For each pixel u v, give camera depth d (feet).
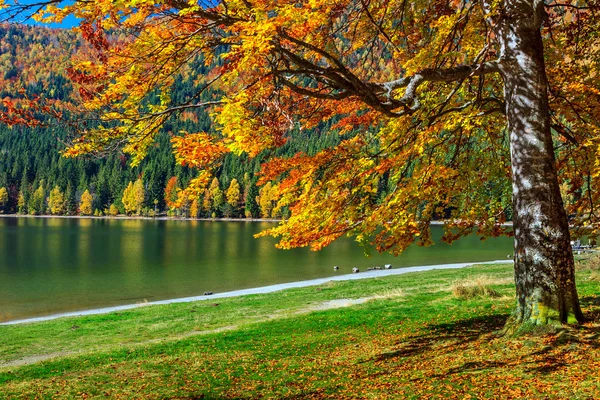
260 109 21.91
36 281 118.73
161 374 31.91
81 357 41.16
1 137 605.73
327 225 28.55
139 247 207.72
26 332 59.16
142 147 24.08
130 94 22.56
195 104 23.66
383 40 31.45
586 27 31.17
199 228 338.54
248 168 456.04
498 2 24.21
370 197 29.55
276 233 27.91
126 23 20.75
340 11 26.91
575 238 35.32
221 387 26.63
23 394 29.63
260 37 18.25
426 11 30.32
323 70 22.12
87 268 142.31
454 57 27.04
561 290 23.99
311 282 109.60
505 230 34.19
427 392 19.65
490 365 21.59
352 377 24.64
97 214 501.56
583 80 31.73
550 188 24.49
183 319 62.13
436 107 29.14
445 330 33.58
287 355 33.63
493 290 52.21
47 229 318.65
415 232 28.78
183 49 22.74
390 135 28.76
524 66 25.21
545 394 17.30
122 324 61.57
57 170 540.52
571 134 31.91
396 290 68.64
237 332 45.73
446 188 31.48
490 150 34.78
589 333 22.56
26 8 19.33
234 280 117.70
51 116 21.80
